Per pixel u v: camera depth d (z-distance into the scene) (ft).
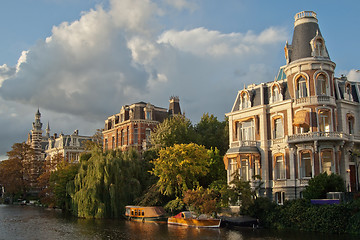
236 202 157.07
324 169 151.02
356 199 127.24
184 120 249.96
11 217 211.20
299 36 163.53
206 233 135.33
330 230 124.26
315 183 136.98
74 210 203.00
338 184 136.87
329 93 155.63
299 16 166.81
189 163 174.09
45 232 147.23
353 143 154.40
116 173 191.21
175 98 304.09
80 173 202.39
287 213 138.82
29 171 371.76
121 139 288.10
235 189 151.53
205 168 177.27
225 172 194.39
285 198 155.43
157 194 183.42
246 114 176.76
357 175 156.56
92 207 186.80
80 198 189.57
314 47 157.89
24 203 353.51
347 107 161.99
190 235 131.75
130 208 181.37
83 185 197.57
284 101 161.07
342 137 148.36
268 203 148.46
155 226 157.69
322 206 129.39
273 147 164.66
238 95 185.26
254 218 148.56
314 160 150.10
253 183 164.45
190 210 160.76
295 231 131.34
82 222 174.81
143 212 175.11
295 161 155.63
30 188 376.48
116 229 150.41
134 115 277.03
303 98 155.84
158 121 280.10
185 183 173.37
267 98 171.94
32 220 192.34
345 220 122.52
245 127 178.09
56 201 266.98
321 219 127.34
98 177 189.67
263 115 168.86
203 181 189.26
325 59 156.04
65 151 418.92
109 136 308.60
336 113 157.07
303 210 134.31
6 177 359.05
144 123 275.18
